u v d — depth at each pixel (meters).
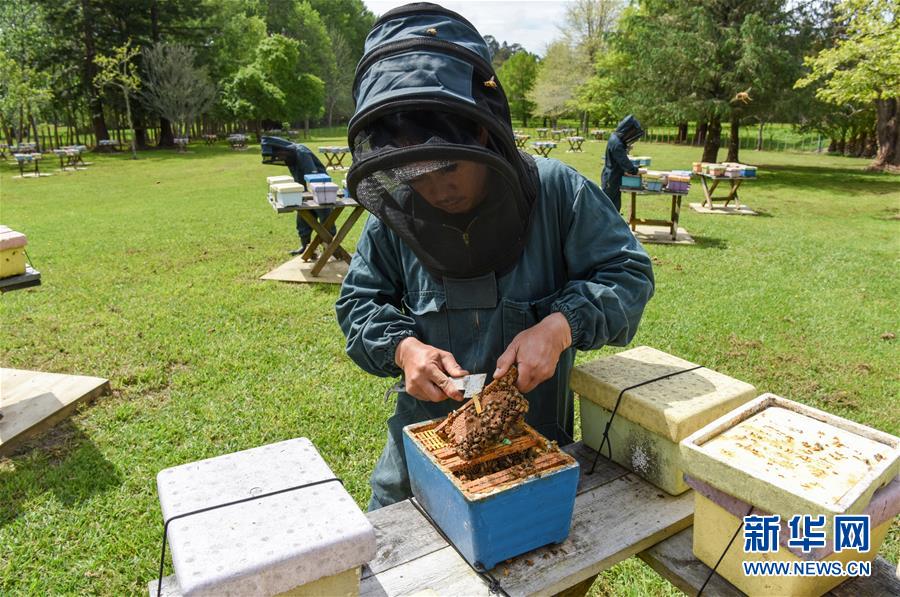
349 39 67.06
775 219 11.74
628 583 2.62
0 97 28.03
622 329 1.58
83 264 8.19
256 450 1.34
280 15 54.91
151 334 5.59
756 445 1.28
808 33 18.98
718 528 1.28
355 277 1.87
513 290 1.65
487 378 1.68
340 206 7.30
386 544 1.38
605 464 1.69
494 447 1.39
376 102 1.25
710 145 20.94
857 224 11.30
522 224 1.57
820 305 6.36
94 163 25.83
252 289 7.00
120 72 32.53
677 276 7.45
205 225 11.05
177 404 4.30
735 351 5.12
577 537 1.39
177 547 1.02
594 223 1.67
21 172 20.78
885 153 22.56
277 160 8.38
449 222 1.48
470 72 1.31
